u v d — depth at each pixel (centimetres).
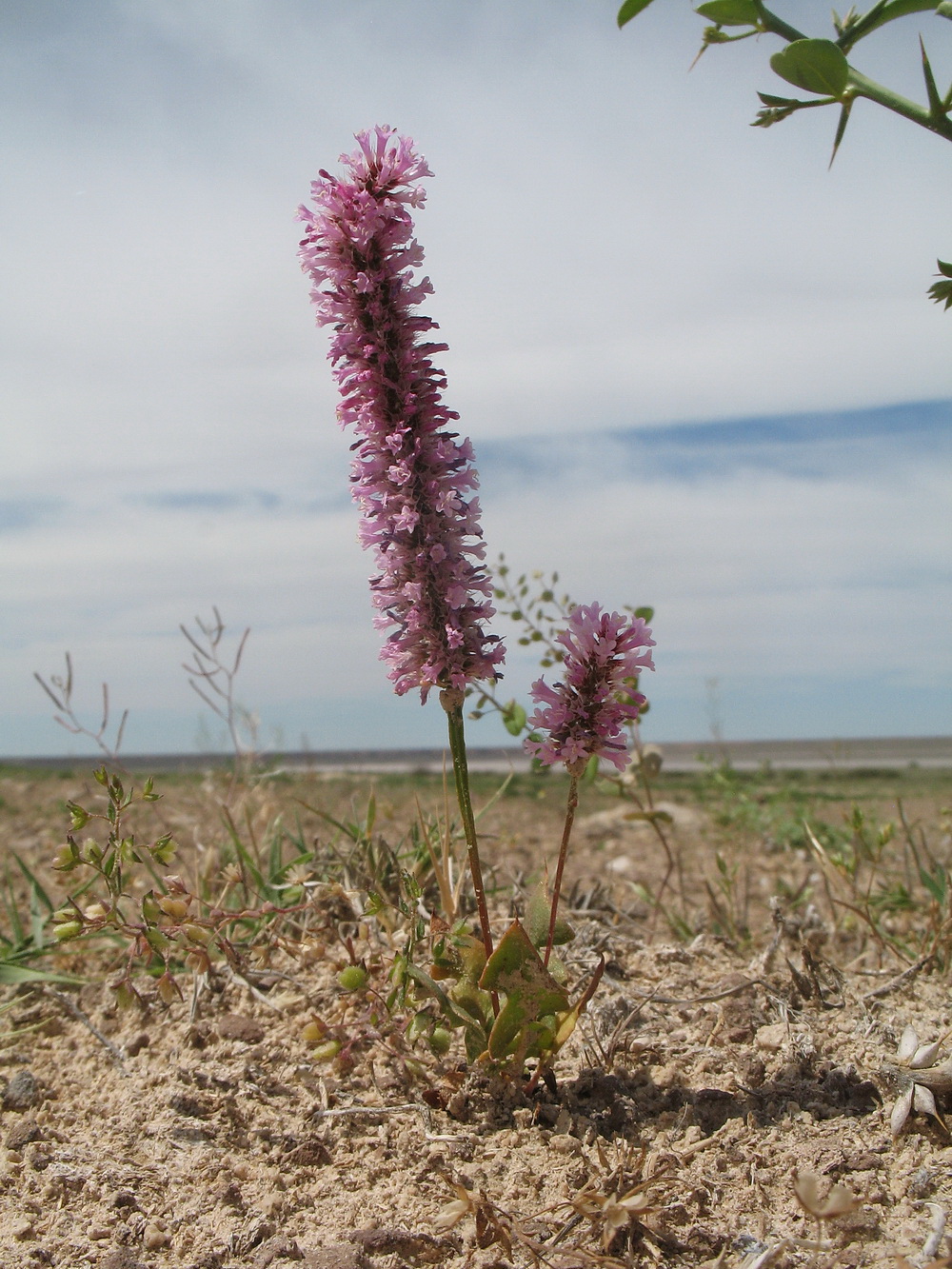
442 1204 12
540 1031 13
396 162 12
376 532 12
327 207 12
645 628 12
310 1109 14
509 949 12
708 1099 13
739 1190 12
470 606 12
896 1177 12
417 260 12
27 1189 12
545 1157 12
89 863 14
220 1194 12
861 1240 11
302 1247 11
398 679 12
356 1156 13
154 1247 11
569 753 12
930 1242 11
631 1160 12
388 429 12
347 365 12
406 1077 14
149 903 14
